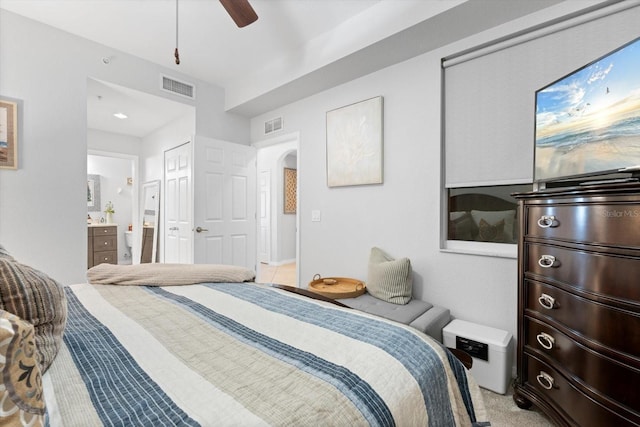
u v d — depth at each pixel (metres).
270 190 6.03
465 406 0.92
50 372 0.68
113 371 0.70
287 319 1.05
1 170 2.24
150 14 2.31
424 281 2.38
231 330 0.95
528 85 1.94
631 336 1.05
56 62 2.47
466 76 2.21
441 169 2.30
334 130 2.98
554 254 1.37
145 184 4.70
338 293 2.34
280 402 0.59
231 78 3.44
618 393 1.08
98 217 5.60
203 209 3.35
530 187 2.00
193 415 0.55
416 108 2.43
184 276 1.54
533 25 1.86
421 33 2.10
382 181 2.64
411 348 0.88
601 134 1.34
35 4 2.19
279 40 2.68
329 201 3.08
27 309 0.69
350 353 0.81
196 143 3.30
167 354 0.79
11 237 2.29
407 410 0.69
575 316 1.25
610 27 1.66
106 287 1.45
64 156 2.51
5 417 0.42
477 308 2.13
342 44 2.44
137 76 2.95
